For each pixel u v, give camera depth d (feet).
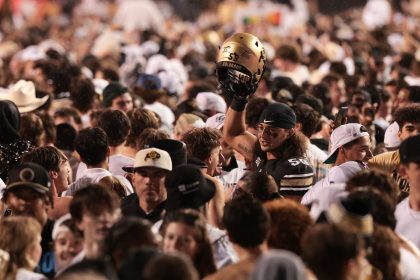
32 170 49.62
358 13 212.84
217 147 58.29
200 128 58.90
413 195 49.67
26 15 226.58
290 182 57.11
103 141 58.70
